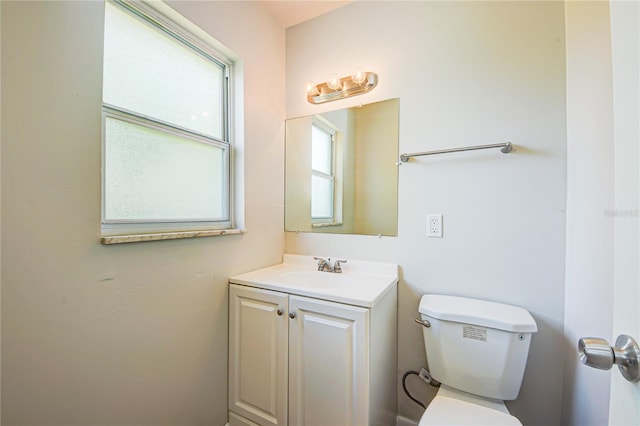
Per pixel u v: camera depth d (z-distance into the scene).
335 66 1.69
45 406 0.80
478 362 1.12
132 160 1.07
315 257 1.71
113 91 1.02
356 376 1.09
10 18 0.73
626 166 0.43
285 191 1.85
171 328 1.15
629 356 0.41
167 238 1.12
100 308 0.92
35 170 0.78
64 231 0.83
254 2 1.60
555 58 1.16
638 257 0.40
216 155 1.44
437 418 0.95
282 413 1.25
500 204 1.26
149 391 1.07
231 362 1.40
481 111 1.30
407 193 1.47
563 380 1.14
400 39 1.50
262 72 1.66
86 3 0.90
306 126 1.78
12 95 0.73
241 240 1.51
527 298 1.21
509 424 0.92
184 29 1.25
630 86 0.42
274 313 1.29
